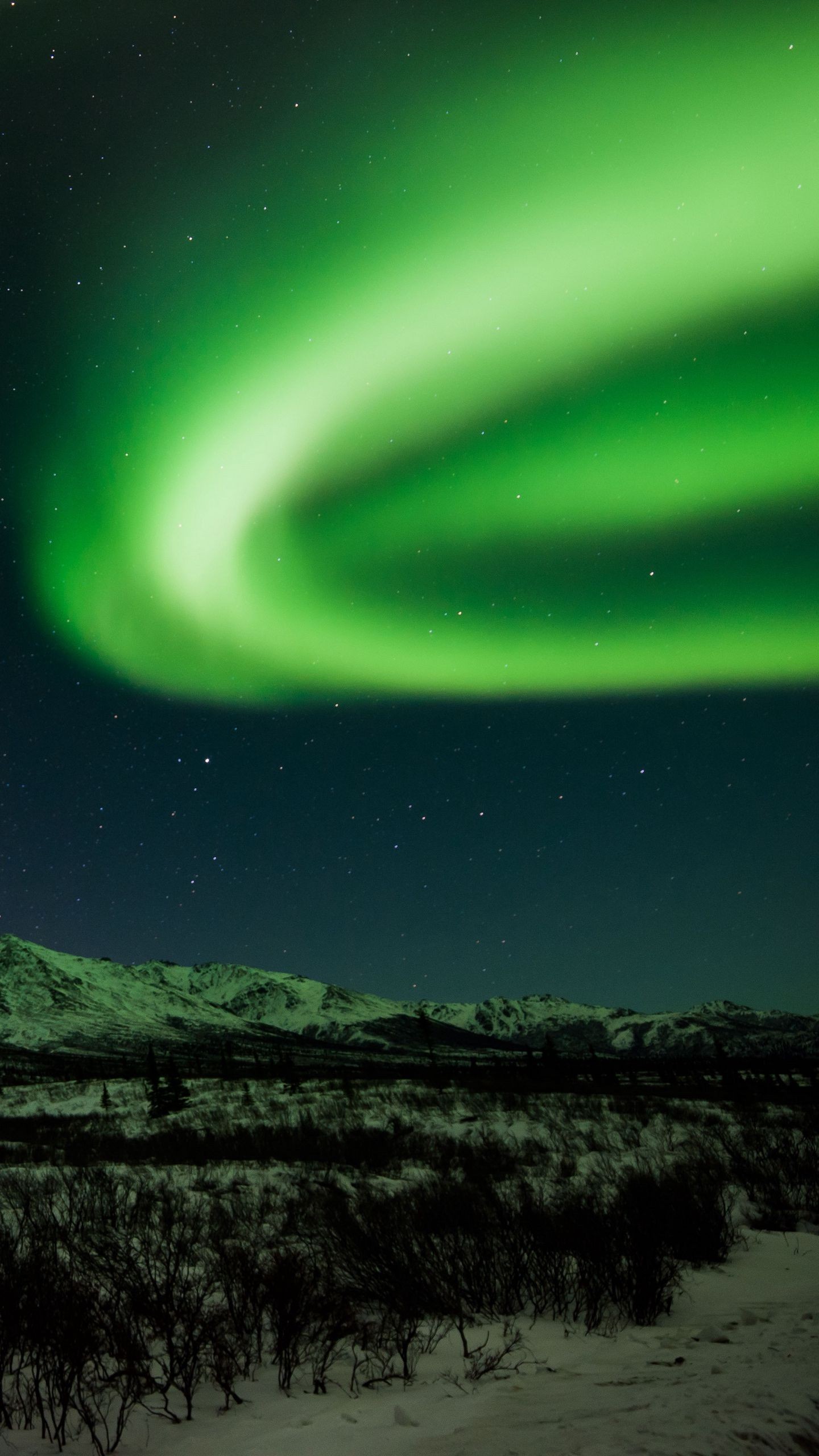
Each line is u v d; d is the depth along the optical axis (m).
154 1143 18.89
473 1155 13.75
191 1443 3.28
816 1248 7.20
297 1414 3.62
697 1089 28.11
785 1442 2.76
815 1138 12.00
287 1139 18.03
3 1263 4.88
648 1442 2.71
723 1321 4.90
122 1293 5.17
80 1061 144.88
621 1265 5.54
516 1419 3.14
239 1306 5.05
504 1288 5.66
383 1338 4.73
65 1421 3.50
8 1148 18.34
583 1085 32.34
